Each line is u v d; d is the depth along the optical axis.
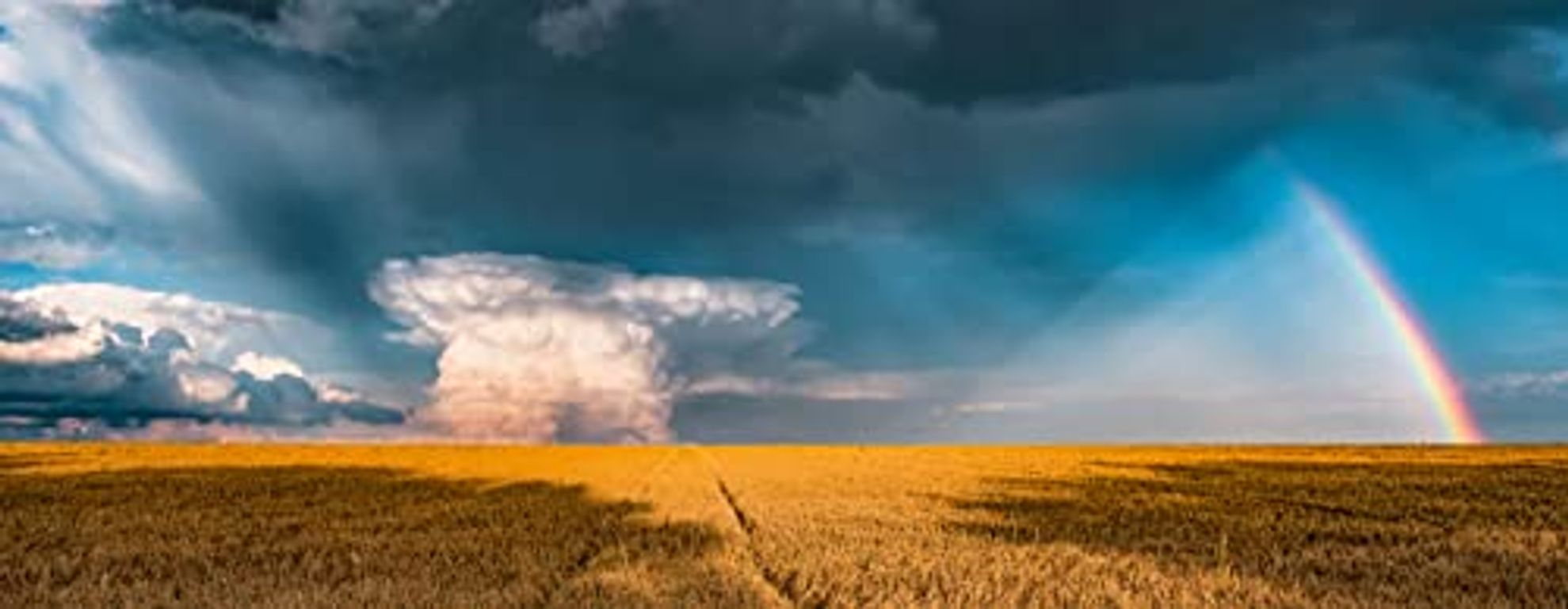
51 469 52.81
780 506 30.80
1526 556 19.58
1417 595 15.64
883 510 29.55
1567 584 16.33
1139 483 42.28
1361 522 26.28
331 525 25.95
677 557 19.53
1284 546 21.48
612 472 51.41
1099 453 79.94
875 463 61.81
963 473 49.34
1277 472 50.28
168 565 18.84
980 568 17.95
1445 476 45.78
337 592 15.37
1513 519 26.69
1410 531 24.09
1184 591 15.88
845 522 26.06
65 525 25.75
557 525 25.41
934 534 23.08
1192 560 19.27
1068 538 23.00
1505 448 85.88
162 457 68.38
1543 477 44.06
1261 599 15.27
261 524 26.06
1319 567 18.48
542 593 15.58
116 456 69.00
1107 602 15.18
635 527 24.95
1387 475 46.78
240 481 43.06
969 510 29.72
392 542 22.03
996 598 15.23
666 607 14.24
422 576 17.02
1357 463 58.66
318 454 75.44
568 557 19.30
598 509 29.94
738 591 15.73
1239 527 25.36
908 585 16.23
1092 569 18.17
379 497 34.84
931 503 32.09
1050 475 48.44
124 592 15.55
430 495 35.84
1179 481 43.31
